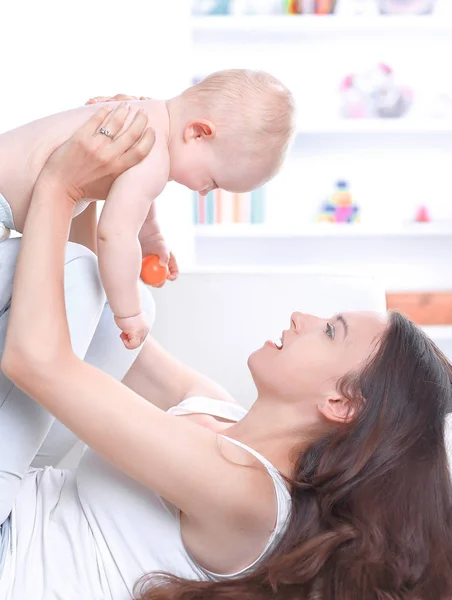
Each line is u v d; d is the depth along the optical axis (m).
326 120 3.59
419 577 1.34
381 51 3.75
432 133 3.80
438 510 1.36
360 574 1.29
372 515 1.32
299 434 1.40
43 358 1.21
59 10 3.01
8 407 1.33
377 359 1.37
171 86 3.12
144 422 1.24
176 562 1.32
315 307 2.03
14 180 1.36
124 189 1.32
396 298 3.73
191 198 3.24
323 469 1.34
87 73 3.06
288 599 1.28
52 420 1.40
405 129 3.60
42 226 1.25
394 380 1.36
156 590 1.26
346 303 2.03
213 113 1.41
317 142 3.80
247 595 1.26
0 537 1.35
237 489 1.26
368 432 1.34
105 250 1.34
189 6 3.30
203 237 3.86
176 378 1.74
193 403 1.62
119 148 1.29
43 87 3.04
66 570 1.32
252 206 3.65
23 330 1.22
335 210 3.69
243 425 1.45
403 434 1.34
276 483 1.29
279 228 3.59
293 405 1.41
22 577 1.31
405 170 3.83
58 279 1.25
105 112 1.29
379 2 3.65
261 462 1.30
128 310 1.37
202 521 1.28
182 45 3.14
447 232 3.64
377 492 1.33
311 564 1.27
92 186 1.35
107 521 1.34
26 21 2.99
